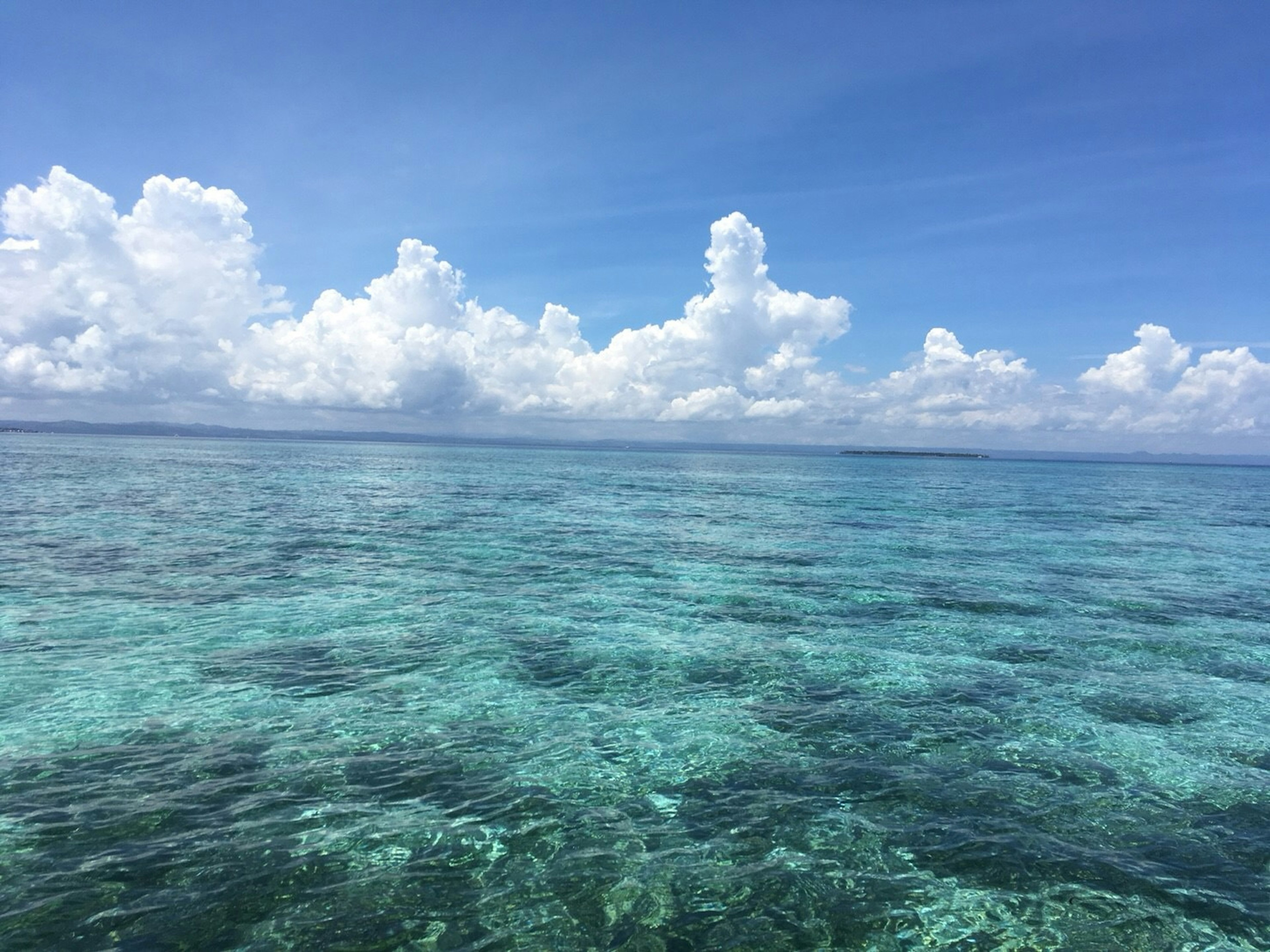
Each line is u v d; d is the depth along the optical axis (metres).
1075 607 20.09
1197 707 12.59
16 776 9.14
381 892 7.05
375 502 48.44
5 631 15.39
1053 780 9.80
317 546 28.02
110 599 18.47
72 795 8.71
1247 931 6.82
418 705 12.00
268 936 6.38
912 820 8.70
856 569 25.53
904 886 7.39
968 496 68.38
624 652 15.19
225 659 14.00
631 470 119.38
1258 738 11.34
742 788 9.41
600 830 8.32
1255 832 8.55
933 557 28.66
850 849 8.04
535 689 12.95
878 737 11.12
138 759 9.73
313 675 13.28
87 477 61.28
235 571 22.45
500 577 22.91
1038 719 11.99
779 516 44.81
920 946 6.52
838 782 9.63
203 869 7.32
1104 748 10.85
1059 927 6.82
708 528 37.16
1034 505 58.56
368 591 20.34
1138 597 21.67
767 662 14.73
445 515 41.00
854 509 50.50
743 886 7.34
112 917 6.55
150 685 12.49
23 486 50.53
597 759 10.18
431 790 9.16
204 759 9.80
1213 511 57.84
